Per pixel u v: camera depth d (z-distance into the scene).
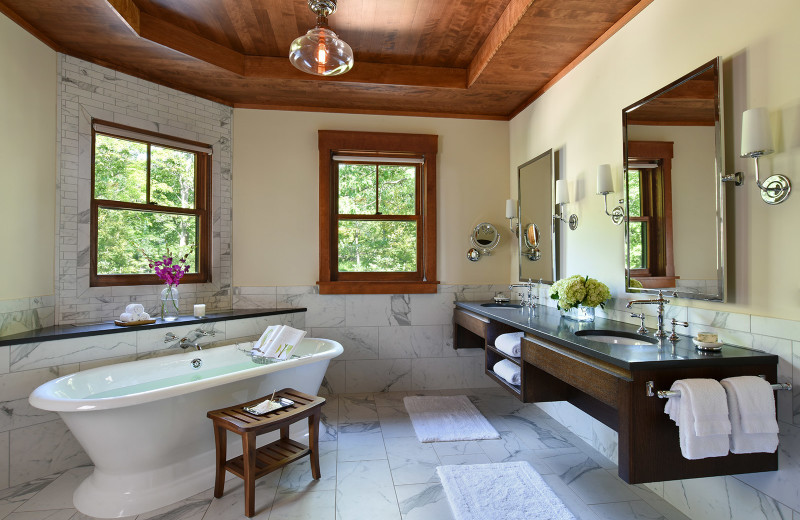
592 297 2.36
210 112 3.47
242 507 1.99
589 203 2.67
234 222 3.61
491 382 3.88
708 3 1.79
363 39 2.90
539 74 3.08
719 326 1.75
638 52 2.22
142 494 1.99
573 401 2.49
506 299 3.58
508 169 3.94
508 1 2.47
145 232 3.17
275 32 2.82
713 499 1.77
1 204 2.29
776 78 1.51
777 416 1.52
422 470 2.33
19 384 2.21
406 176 3.88
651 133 2.07
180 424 2.09
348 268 3.81
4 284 2.31
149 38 2.61
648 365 1.50
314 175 3.72
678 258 1.91
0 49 2.27
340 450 2.58
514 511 1.91
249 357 3.03
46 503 2.03
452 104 3.71
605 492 2.10
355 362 3.73
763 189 1.55
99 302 2.87
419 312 3.81
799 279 1.45
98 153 2.92
